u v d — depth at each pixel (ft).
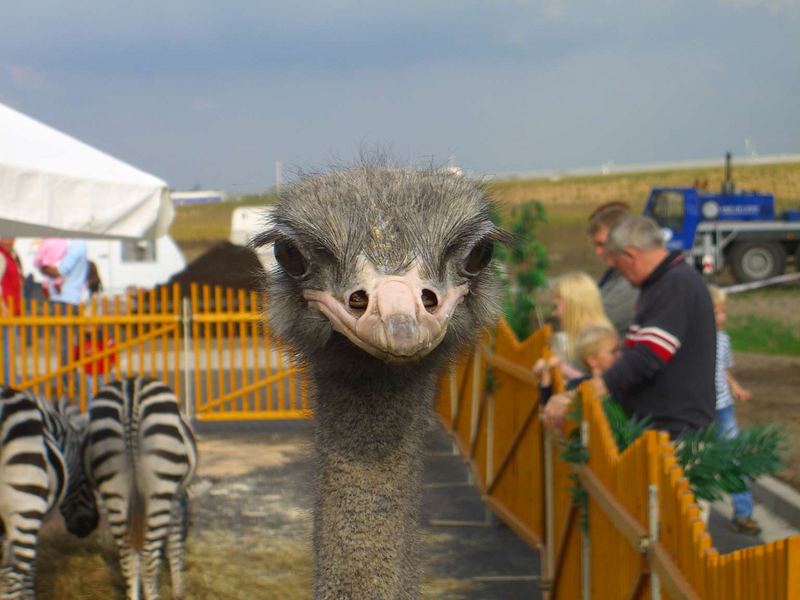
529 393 19.93
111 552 21.12
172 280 53.42
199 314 35.78
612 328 17.10
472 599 17.84
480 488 24.48
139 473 18.07
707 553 9.23
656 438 11.30
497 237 8.91
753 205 73.05
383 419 8.38
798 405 31.50
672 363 14.38
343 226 7.87
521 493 20.52
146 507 18.06
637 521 11.88
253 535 22.29
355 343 7.51
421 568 8.93
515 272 27.09
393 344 7.05
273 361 43.78
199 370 36.06
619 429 13.99
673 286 14.30
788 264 73.87
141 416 18.21
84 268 42.09
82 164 19.93
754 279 72.33
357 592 8.30
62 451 18.75
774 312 58.08
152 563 18.11
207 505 24.79
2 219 18.15
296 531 22.54
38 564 20.26
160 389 18.65
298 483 26.81
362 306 7.50
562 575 16.89
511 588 18.44
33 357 34.83
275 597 18.66
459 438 29.40
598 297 18.78
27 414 16.72
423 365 8.34
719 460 12.35
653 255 14.55
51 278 41.42
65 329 35.78
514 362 21.35
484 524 22.56
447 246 7.88
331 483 8.45
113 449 18.06
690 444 12.65
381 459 8.39
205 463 29.40
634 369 14.32
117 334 35.27
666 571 10.48
